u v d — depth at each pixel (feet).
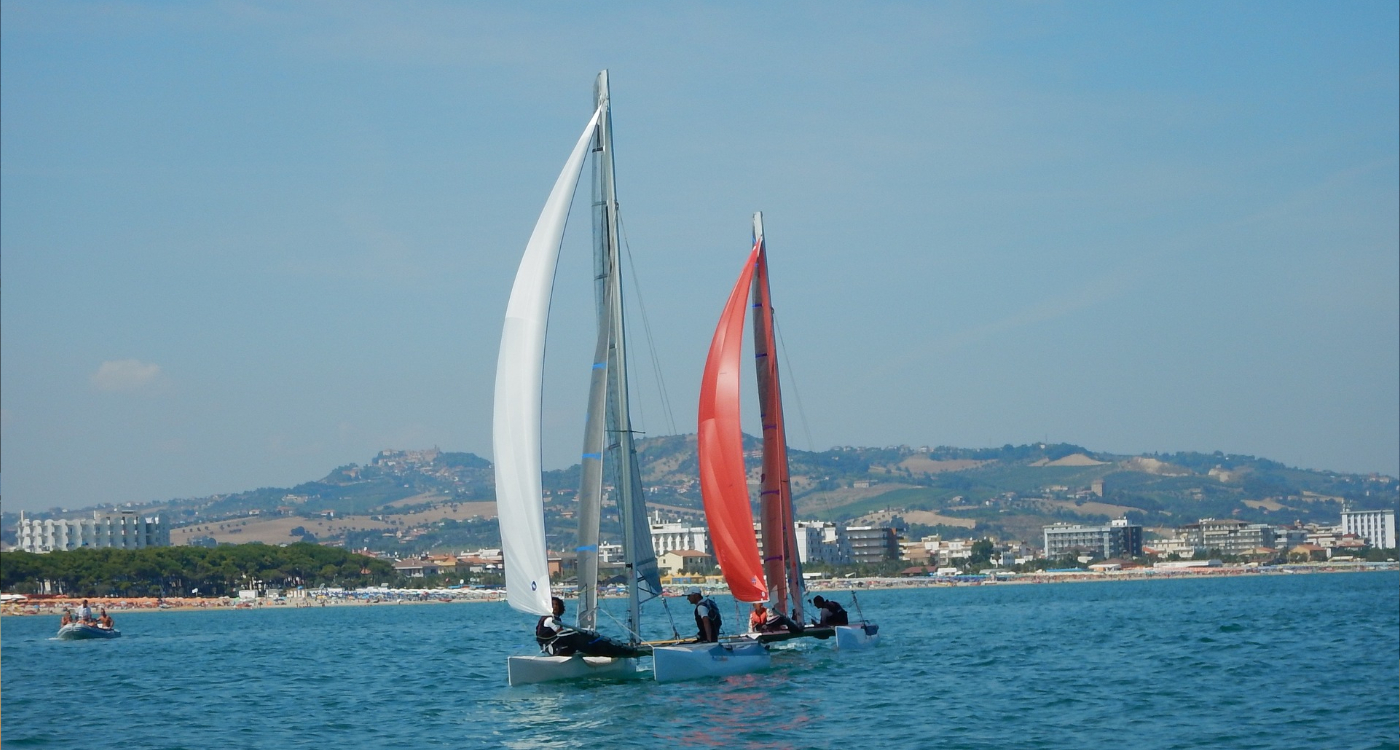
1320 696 185.68
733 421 224.94
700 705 181.88
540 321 181.98
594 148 192.95
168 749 161.89
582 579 190.29
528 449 182.39
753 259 233.76
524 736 162.30
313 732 174.40
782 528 243.60
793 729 163.02
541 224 184.55
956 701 186.50
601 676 200.64
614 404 194.18
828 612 263.90
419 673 262.06
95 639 472.03
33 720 193.67
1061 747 148.05
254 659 327.26
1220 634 324.80
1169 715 170.60
